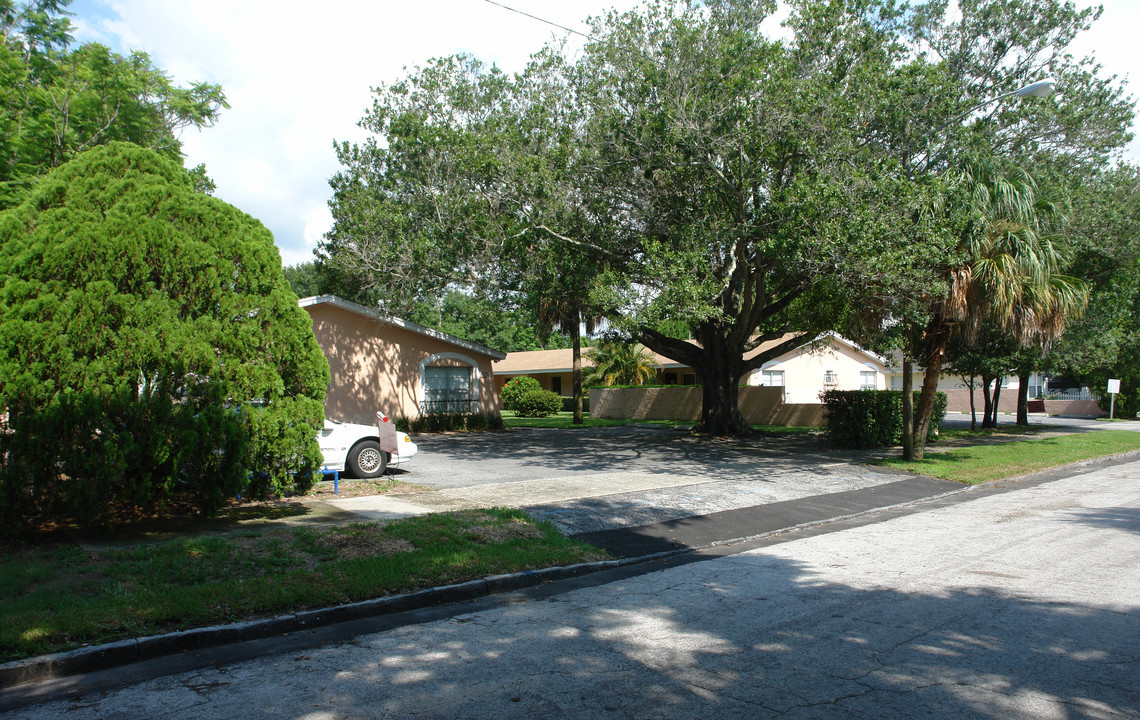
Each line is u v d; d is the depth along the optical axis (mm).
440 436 22031
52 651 4766
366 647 5168
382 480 12398
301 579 6297
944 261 12875
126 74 13773
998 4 14789
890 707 3947
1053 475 14609
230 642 5309
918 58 14414
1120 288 19203
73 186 8312
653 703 4043
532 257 16031
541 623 5684
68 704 4188
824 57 14750
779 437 21719
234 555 6898
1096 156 16734
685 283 13484
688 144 13883
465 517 8828
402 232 17812
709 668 4578
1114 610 5645
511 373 45188
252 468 8742
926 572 6953
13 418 7438
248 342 8836
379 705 4090
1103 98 15508
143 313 8055
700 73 13961
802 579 6824
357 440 12391
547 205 15344
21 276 7773
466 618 5879
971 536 8703
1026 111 14867
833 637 5129
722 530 9266
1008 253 13086
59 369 7570
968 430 25281
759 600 6156
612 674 4508
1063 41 15070
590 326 21203
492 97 19312
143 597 5703
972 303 13328
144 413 7871
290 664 4828
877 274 12367
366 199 20078
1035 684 4238
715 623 5535
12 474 7242
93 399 7547
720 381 21750
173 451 8023
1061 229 15469
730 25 14891
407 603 6176
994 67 15523
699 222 15172
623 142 14781
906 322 14180
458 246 16016
